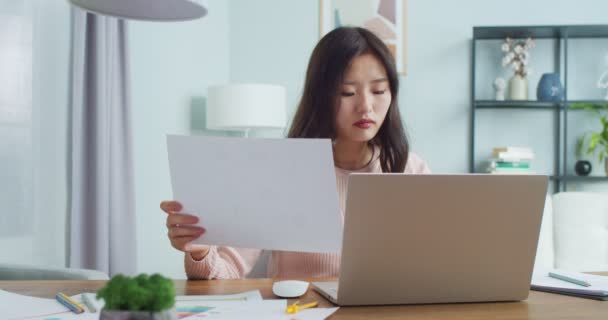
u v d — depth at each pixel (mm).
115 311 427
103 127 2262
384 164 1365
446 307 800
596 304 826
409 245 775
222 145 843
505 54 3543
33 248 2078
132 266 2449
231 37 3691
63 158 2229
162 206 899
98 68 2262
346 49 1187
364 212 749
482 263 808
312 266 1276
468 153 3531
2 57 1953
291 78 3648
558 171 3471
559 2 3502
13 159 1995
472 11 3537
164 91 2941
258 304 790
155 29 2844
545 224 2424
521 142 3527
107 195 2291
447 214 771
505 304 823
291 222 835
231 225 879
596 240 2441
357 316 741
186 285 972
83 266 2260
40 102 2111
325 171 792
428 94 3555
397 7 3564
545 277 1023
